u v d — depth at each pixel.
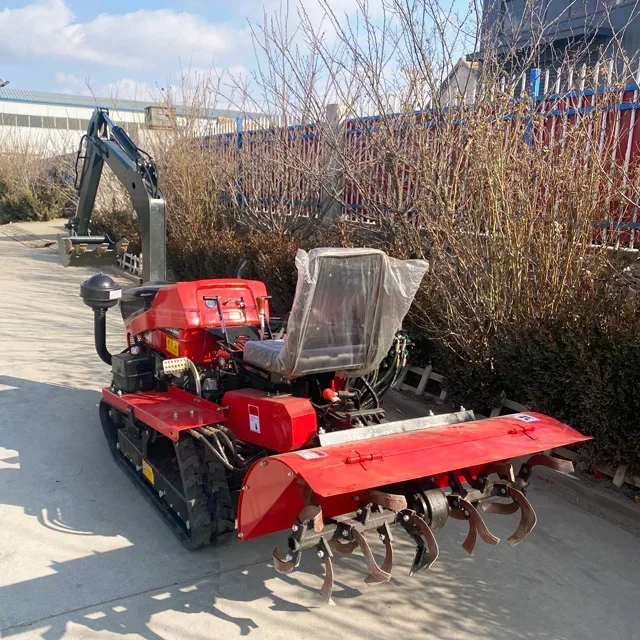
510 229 5.24
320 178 8.64
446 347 5.77
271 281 8.35
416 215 6.93
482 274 5.58
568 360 4.59
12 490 4.43
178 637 3.01
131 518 4.13
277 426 3.36
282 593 3.39
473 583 3.51
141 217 6.49
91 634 3.02
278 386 3.70
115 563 3.61
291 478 2.70
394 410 6.05
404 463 2.85
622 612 3.27
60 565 3.58
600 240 5.17
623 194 4.67
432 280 6.12
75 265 6.85
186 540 3.74
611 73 5.18
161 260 6.50
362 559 3.77
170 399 4.34
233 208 12.20
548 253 5.11
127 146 6.81
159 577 3.50
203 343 4.38
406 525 3.11
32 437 5.36
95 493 4.44
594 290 4.81
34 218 27.83
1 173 29.14
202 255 10.98
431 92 6.11
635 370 4.07
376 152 7.91
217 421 3.73
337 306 3.33
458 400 5.77
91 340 8.49
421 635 3.06
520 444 3.15
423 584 3.50
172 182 13.25
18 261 16.05
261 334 4.28
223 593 3.37
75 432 5.51
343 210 9.37
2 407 6.03
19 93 44.44
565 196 5.05
